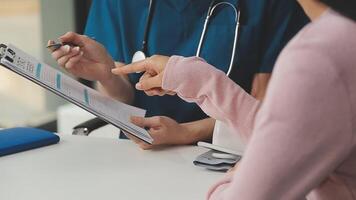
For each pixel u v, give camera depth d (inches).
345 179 25.2
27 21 118.1
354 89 21.7
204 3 61.3
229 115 38.3
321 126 21.8
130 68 44.1
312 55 22.0
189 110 61.2
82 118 99.0
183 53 61.0
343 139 22.1
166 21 61.3
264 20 60.7
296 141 22.0
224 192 26.3
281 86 22.4
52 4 118.3
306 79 21.8
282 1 60.5
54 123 118.7
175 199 36.2
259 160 22.7
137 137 45.1
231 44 60.0
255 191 23.0
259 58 61.4
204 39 60.5
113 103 48.5
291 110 22.0
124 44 62.2
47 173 41.0
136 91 62.3
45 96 121.3
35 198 36.0
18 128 50.3
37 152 46.4
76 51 51.1
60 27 118.9
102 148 47.9
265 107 23.1
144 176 40.6
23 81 118.8
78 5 117.0
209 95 39.2
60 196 36.4
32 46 117.4
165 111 62.1
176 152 47.3
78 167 42.5
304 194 23.4
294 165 22.3
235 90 38.6
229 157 43.1
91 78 55.1
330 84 21.6
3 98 118.6
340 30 22.2
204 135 50.1
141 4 62.3
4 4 117.0
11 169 41.9
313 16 24.5
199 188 38.3
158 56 43.9
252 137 23.6
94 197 36.3
